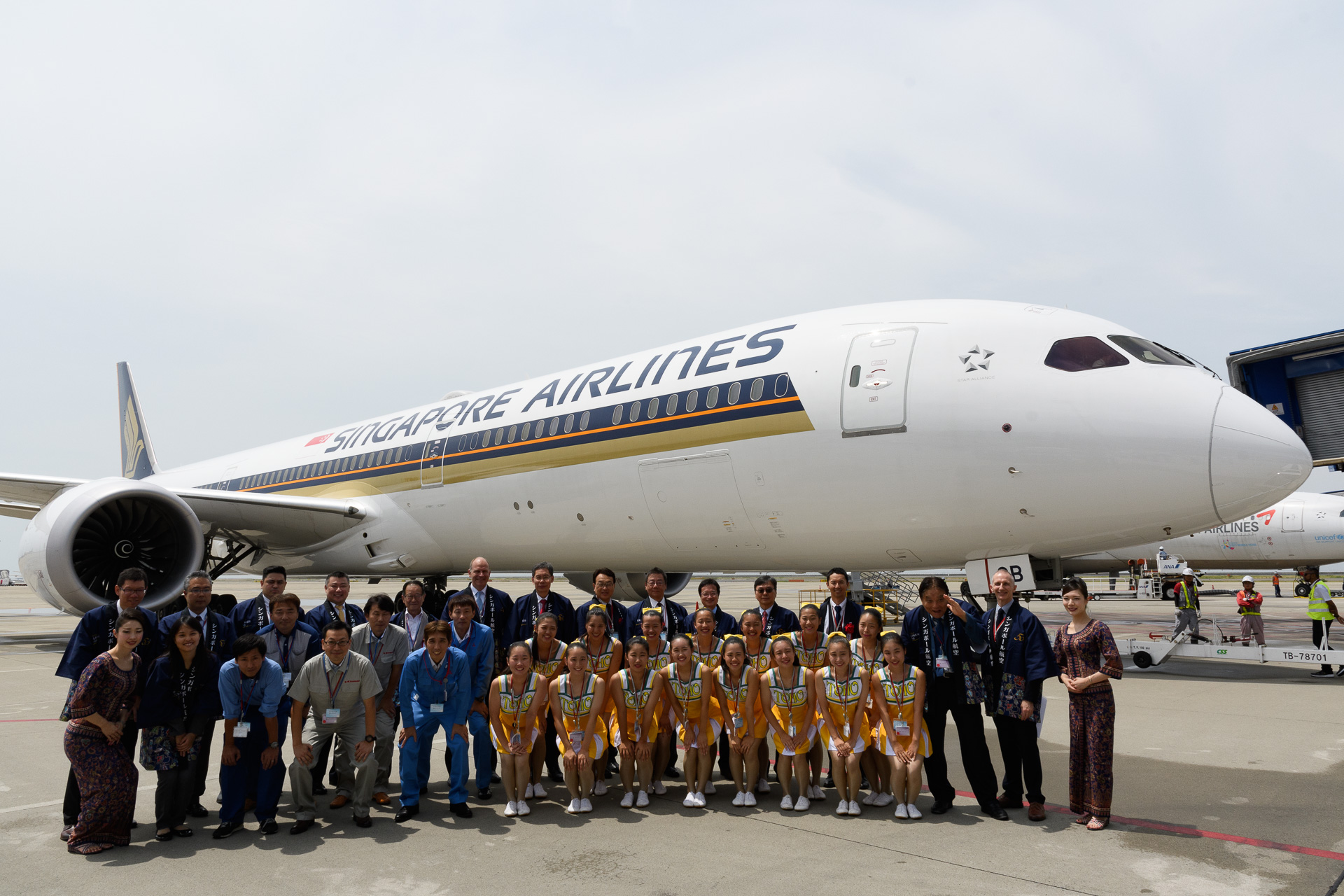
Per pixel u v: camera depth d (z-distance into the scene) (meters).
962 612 6.17
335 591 7.44
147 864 5.18
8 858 5.28
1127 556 36.34
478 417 15.20
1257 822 5.59
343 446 18.64
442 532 15.62
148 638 5.86
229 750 5.76
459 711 6.33
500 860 5.18
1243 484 8.66
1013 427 9.28
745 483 10.93
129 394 29.62
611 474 12.45
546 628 6.89
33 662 16.94
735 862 5.06
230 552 19.84
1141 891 4.43
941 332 10.09
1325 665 12.31
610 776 7.57
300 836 5.74
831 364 10.49
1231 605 36.28
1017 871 4.78
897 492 9.84
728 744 7.19
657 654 7.11
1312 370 12.71
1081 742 5.77
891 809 6.26
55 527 12.44
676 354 12.56
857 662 6.25
